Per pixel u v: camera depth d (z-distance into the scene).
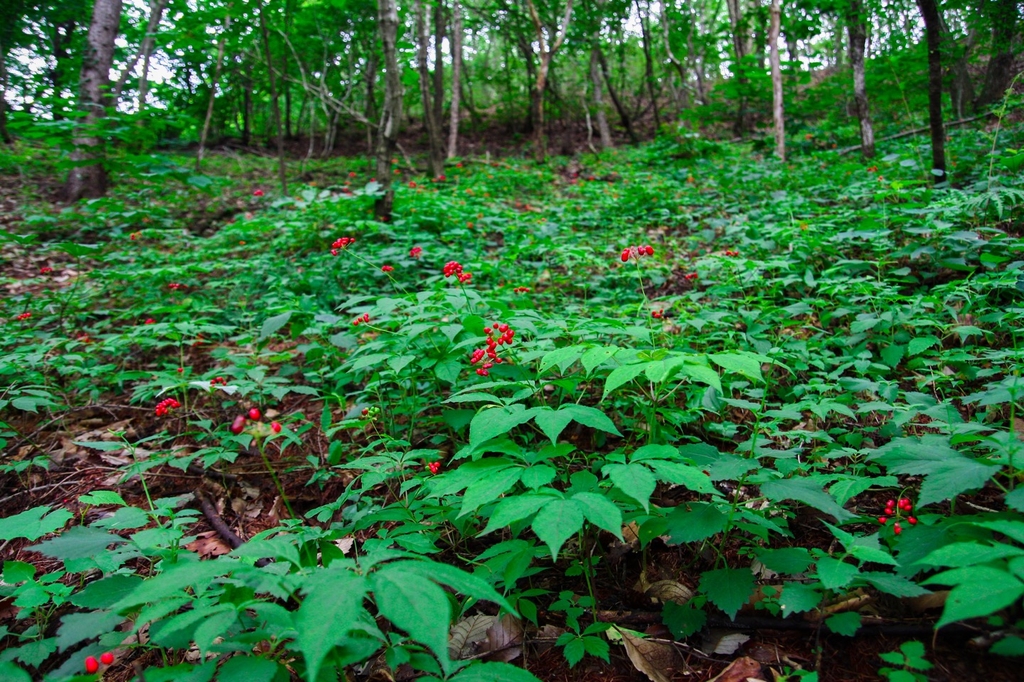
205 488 3.21
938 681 1.65
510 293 4.64
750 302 4.58
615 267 6.00
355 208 7.60
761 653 1.86
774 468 2.80
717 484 2.69
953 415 2.42
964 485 1.71
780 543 2.31
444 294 3.34
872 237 4.98
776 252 5.64
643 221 7.97
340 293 5.63
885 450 2.23
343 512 2.52
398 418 3.51
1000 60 10.98
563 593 2.12
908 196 5.84
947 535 1.81
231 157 16.73
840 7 10.09
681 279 5.68
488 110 24.70
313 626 1.06
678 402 3.26
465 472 1.80
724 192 8.91
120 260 7.18
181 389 4.07
